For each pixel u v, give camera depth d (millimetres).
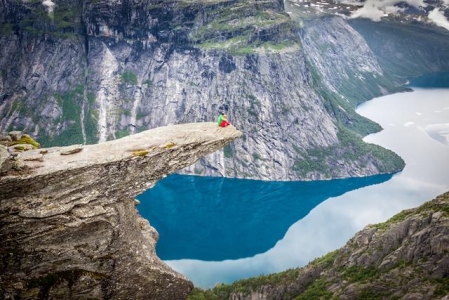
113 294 41531
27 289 38094
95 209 39344
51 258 38469
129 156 40625
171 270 44469
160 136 44250
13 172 36531
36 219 37125
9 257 37281
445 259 114500
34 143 46125
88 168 38969
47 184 37688
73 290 39656
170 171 43281
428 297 110500
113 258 40781
